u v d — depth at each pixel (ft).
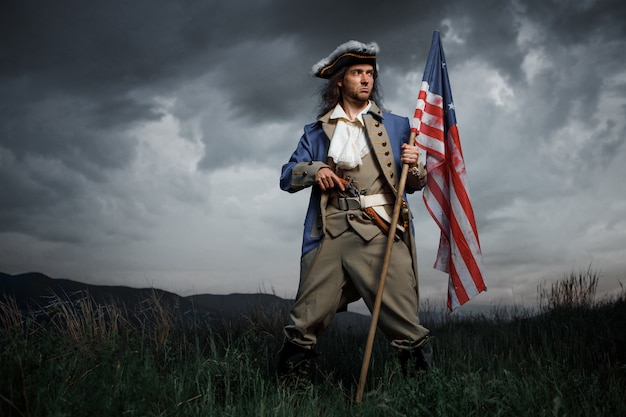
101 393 10.82
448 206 15.19
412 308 13.74
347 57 14.48
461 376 13.33
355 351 18.17
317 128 14.99
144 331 16.90
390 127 14.80
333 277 14.03
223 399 13.28
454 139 15.12
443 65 15.66
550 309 25.00
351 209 13.91
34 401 10.14
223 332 19.44
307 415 11.91
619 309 23.79
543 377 12.98
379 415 11.75
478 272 14.55
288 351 14.05
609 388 12.60
